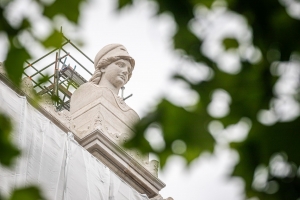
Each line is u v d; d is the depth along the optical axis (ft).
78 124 122.11
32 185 47.24
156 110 50.14
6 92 108.78
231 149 49.03
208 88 49.65
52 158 110.32
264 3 48.01
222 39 49.44
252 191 48.39
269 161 47.96
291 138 47.47
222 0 48.75
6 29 50.37
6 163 47.85
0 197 47.78
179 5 49.49
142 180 121.19
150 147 50.29
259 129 48.19
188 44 49.96
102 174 115.96
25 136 107.86
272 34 48.08
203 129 49.55
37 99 57.11
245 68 49.08
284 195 47.73
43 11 50.67
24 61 50.65
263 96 48.47
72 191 110.01
